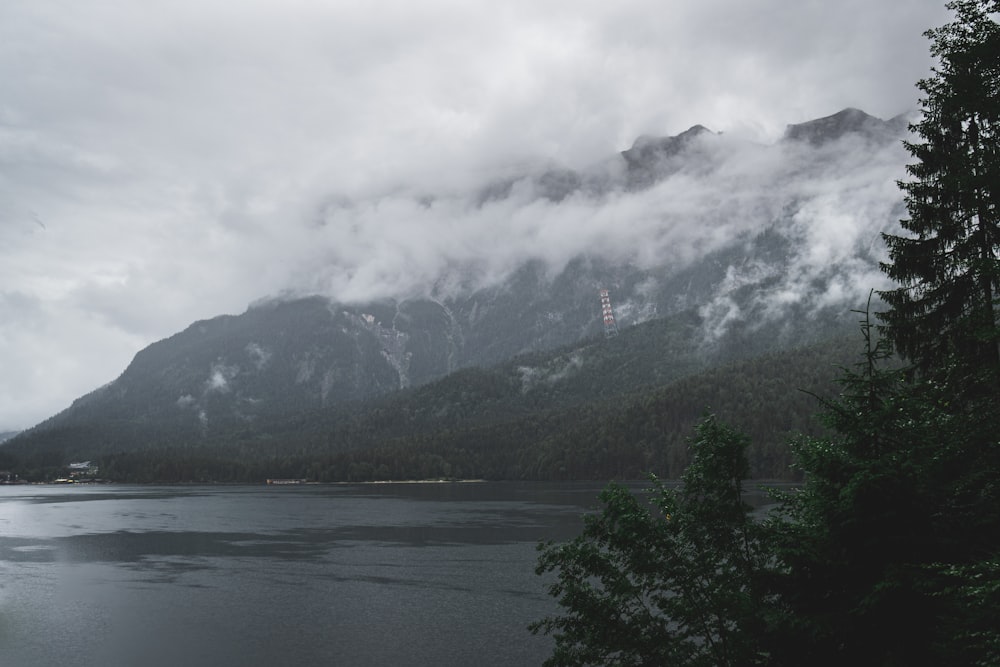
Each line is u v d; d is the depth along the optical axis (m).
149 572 84.44
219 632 56.53
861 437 17.39
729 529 18.73
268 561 91.88
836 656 16.06
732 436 18.95
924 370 24.88
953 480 16.53
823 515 16.78
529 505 177.50
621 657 18.94
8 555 99.88
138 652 51.78
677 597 18.94
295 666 48.28
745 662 17.08
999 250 23.17
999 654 12.96
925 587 14.76
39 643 54.16
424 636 54.81
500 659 49.31
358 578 78.62
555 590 19.81
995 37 19.45
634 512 19.00
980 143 21.38
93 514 172.38
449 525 131.25
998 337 17.22
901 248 25.23
